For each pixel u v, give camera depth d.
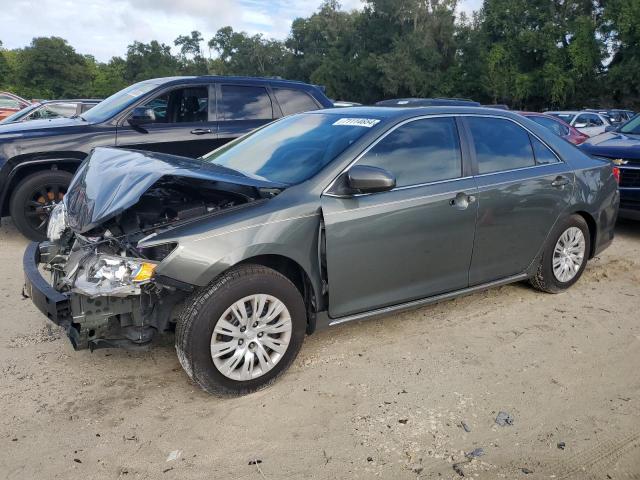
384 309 3.83
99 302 3.04
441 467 2.71
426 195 3.83
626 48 34.44
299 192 3.48
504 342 4.02
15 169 6.28
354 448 2.84
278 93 7.91
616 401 3.28
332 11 59.91
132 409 3.16
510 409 3.19
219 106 7.45
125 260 3.00
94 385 3.40
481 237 4.18
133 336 3.22
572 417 3.12
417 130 3.98
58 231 3.68
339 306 3.60
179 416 3.10
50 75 80.44
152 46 93.06
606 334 4.18
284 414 3.12
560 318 4.45
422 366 3.66
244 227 3.21
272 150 4.10
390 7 49.41
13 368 3.57
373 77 49.84
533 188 4.43
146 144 6.91
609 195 5.14
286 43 71.81
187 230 3.10
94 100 12.19
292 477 2.63
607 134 7.87
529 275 4.67
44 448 2.81
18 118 11.45
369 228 3.59
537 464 2.74
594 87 36.25
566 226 4.78
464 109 4.30
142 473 2.65
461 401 3.26
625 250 6.52
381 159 3.76
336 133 3.96
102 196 3.23
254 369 3.31
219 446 2.85
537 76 36.34
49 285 3.19
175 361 3.71
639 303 4.79
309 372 3.57
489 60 37.66
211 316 3.09
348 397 3.29
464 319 4.41
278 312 3.33
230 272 3.18
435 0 48.25
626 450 2.85
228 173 3.53
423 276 3.95
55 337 4.02
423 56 46.88
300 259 3.39
